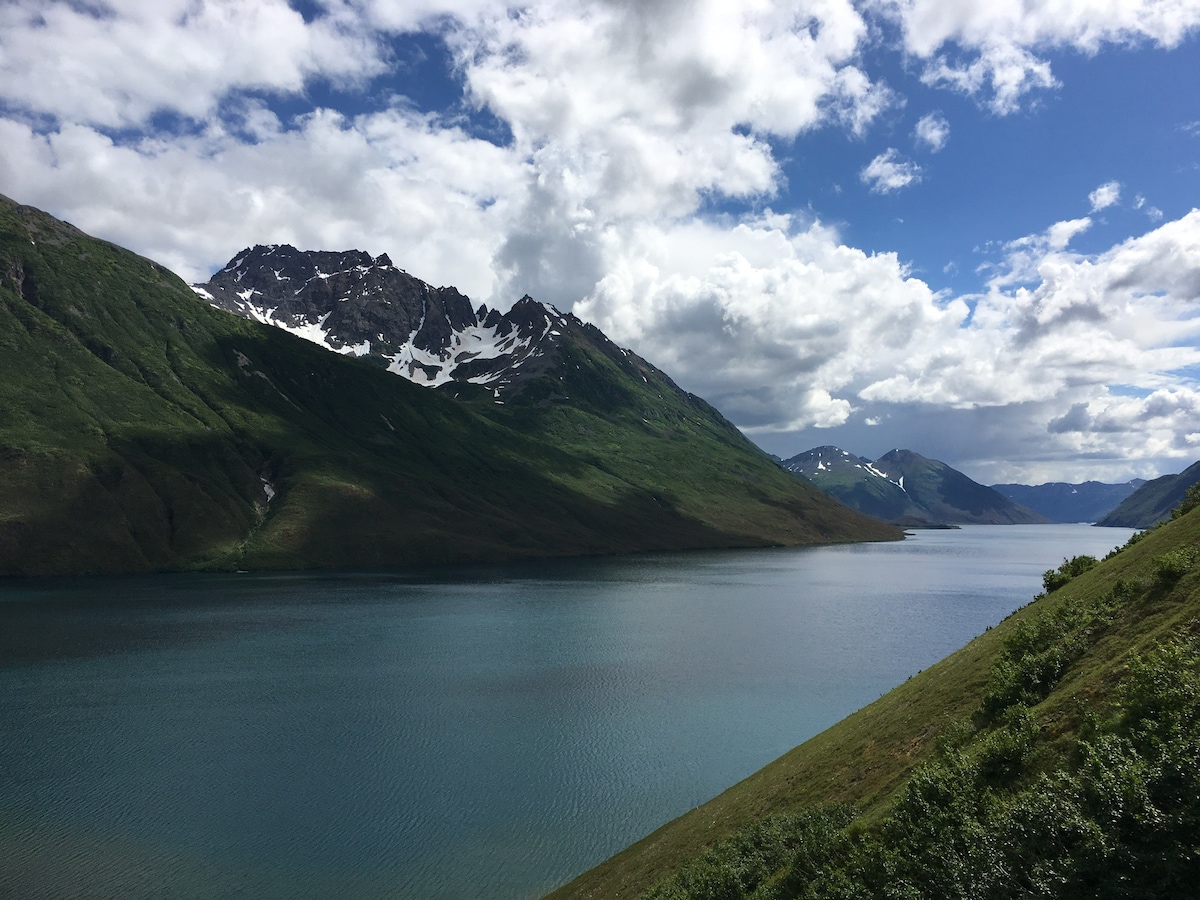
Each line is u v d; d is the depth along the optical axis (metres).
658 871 33.19
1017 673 26.47
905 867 19.12
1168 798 15.31
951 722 28.39
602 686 77.75
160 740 60.69
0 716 66.81
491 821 46.69
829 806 28.16
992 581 182.38
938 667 40.38
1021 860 16.72
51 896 38.41
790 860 24.58
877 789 27.92
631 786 51.88
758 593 155.88
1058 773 17.78
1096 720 19.47
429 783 52.31
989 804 19.34
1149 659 20.25
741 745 59.69
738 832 30.52
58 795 50.12
